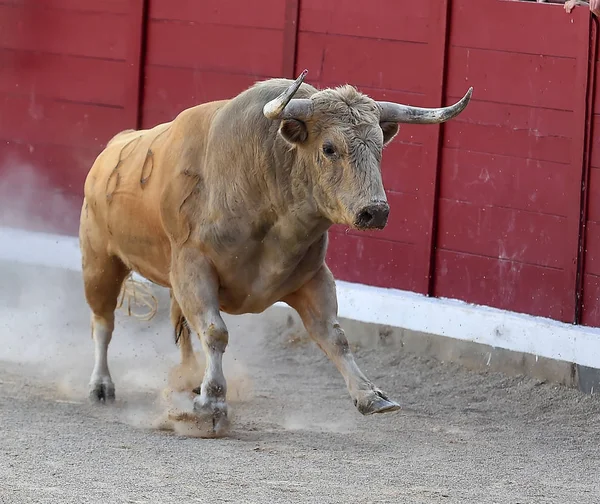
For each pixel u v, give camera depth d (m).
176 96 25.78
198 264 15.70
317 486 12.98
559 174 20.66
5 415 16.36
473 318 21.19
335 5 23.36
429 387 20.27
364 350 22.33
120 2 26.31
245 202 15.29
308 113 14.35
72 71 27.00
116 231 17.50
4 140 27.66
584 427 17.89
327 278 16.00
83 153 27.00
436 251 22.42
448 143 22.12
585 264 20.42
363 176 14.05
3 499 11.52
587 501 13.13
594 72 20.17
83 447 14.36
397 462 14.76
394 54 22.72
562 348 19.89
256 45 24.55
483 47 21.56
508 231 21.41
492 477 14.20
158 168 16.38
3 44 27.61
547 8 20.70
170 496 12.10
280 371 21.23
